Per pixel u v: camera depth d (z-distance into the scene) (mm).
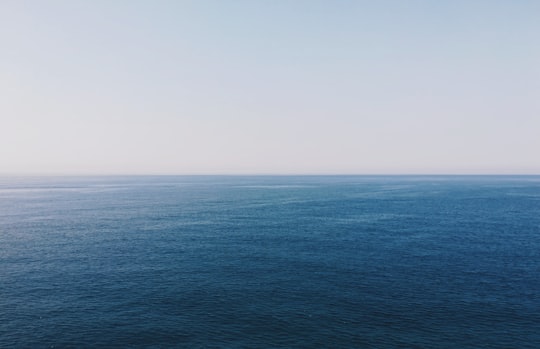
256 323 33062
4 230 78938
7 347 29000
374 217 99938
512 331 31734
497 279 44969
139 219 96125
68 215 103688
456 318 34156
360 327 32344
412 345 29375
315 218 98250
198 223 89625
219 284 43156
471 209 117688
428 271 48250
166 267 50188
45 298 38781
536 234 74312
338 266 50562
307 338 30438
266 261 53281
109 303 37469
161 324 32812
